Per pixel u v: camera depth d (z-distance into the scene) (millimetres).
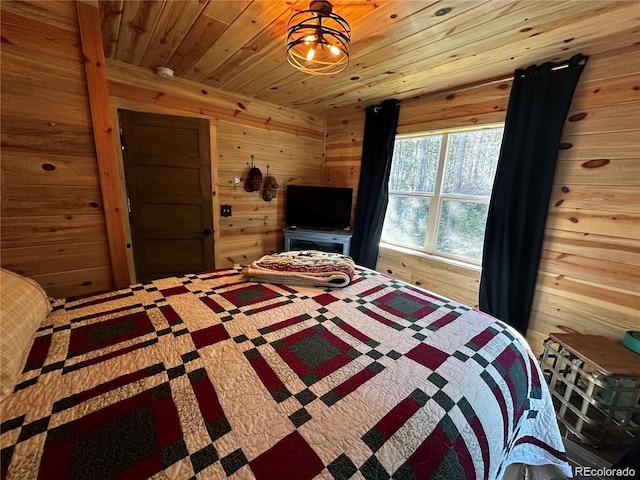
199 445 566
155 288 1340
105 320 1015
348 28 1404
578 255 1827
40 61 1178
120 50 1923
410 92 2604
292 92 2721
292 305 1241
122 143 2254
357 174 3355
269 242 3426
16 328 784
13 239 1225
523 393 972
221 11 1426
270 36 1666
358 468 550
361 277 1676
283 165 3377
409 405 707
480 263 2441
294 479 516
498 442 785
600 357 1450
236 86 2596
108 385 708
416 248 2932
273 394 713
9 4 1093
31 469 502
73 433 574
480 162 2406
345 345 957
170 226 2562
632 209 1615
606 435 1408
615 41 1580
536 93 1887
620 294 1676
